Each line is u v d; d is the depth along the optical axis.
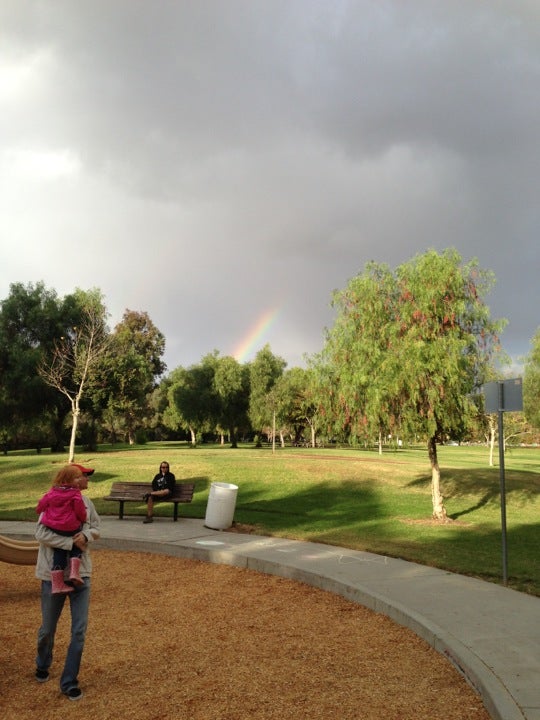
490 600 7.47
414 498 21.31
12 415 45.47
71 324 44.09
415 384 14.51
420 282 15.22
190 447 58.59
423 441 15.66
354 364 15.99
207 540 11.84
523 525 15.33
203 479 23.30
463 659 5.39
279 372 63.06
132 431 82.75
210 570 9.94
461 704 4.76
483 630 6.26
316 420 18.06
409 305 15.12
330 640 6.39
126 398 41.91
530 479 27.34
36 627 6.91
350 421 16.47
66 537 5.01
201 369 63.09
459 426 15.34
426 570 9.21
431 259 15.30
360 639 6.40
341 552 10.65
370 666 5.61
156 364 86.38
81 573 5.02
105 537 11.98
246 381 63.16
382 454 47.88
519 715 4.30
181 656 5.93
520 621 6.60
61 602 5.18
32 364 42.16
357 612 7.45
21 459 29.16
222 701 4.84
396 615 6.99
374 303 15.85
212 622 7.10
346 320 16.48
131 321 84.75
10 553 7.30
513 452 71.31
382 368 14.95
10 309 44.84
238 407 63.50
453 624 6.46
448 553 10.75
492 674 5.05
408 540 12.35
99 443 73.94
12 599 8.22
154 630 6.79
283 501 19.66
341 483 23.59
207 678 5.34
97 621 7.16
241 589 8.67
